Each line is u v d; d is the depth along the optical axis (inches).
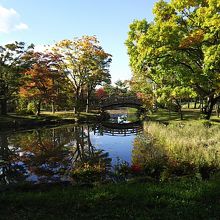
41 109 2957.7
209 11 1035.3
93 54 2348.7
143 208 374.6
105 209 373.1
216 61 1003.9
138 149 989.8
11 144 1216.2
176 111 2020.2
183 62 1181.1
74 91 2534.5
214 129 1015.6
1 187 510.9
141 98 2375.7
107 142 1238.3
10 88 2057.1
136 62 1272.1
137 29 1274.6
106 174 642.2
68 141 1288.1
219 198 396.8
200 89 1212.5
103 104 2684.5
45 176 711.7
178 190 426.3
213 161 593.0
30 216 358.0
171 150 802.8
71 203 393.4
